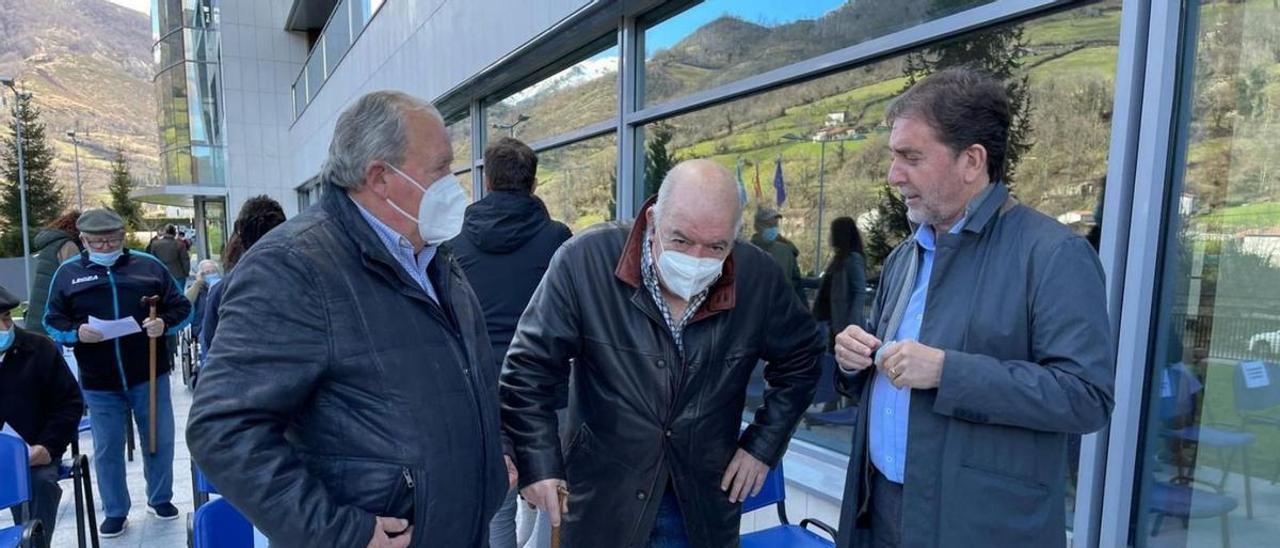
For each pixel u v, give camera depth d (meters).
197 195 18.36
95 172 86.62
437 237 1.26
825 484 2.52
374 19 8.11
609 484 1.51
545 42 4.07
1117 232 1.60
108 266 3.26
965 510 1.13
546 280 1.55
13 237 31.48
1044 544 1.12
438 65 5.95
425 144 1.19
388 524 1.12
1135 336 1.57
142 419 3.35
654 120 3.49
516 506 2.47
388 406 1.14
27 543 2.11
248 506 1.04
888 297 1.38
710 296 1.48
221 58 16.88
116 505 3.26
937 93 1.10
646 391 1.46
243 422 1.03
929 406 1.16
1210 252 1.53
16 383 2.65
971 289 1.14
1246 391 1.52
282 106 17.66
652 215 1.48
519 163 2.43
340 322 1.11
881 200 2.40
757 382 3.08
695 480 1.51
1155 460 1.62
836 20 2.45
